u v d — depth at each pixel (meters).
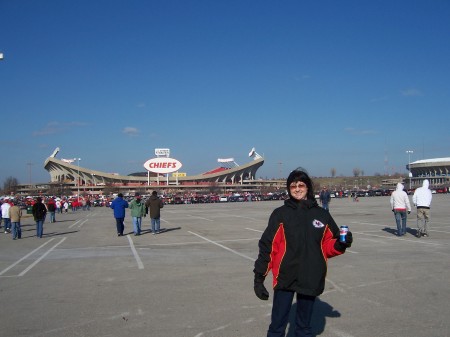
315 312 6.34
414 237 15.78
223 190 178.00
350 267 9.81
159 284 8.53
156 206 19.66
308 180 4.49
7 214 23.66
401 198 16.12
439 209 34.50
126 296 7.58
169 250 13.81
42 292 8.05
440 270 9.35
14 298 7.61
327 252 4.34
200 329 5.70
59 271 10.31
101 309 6.75
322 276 4.27
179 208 55.19
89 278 9.34
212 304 6.92
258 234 18.53
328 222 4.38
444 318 5.97
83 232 21.98
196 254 12.72
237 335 5.44
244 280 8.75
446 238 15.26
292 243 4.25
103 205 97.50
